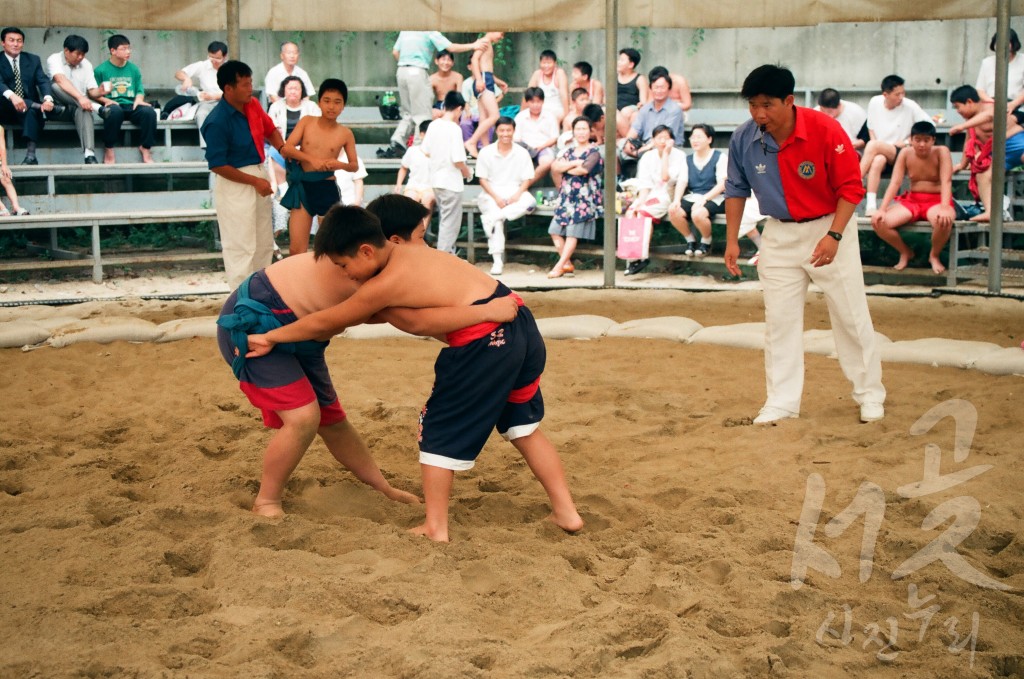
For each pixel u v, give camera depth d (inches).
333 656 111.4
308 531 145.1
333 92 306.8
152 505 153.7
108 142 457.7
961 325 299.0
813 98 513.7
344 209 139.3
